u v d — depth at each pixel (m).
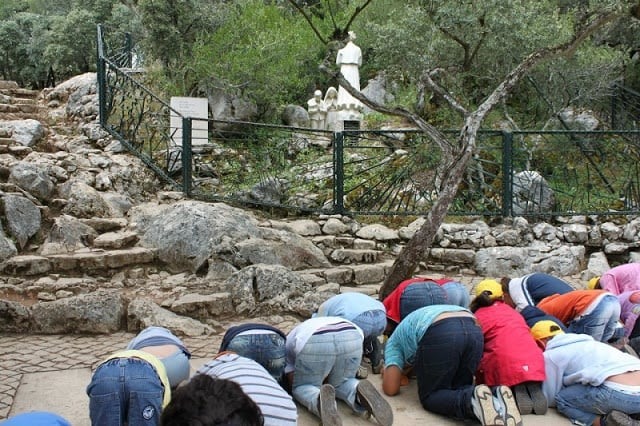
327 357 4.06
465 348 4.18
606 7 6.75
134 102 9.66
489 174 9.07
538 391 4.29
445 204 6.22
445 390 4.22
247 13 11.66
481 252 8.31
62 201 7.75
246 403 1.86
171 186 9.08
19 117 10.80
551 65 11.06
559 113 11.31
